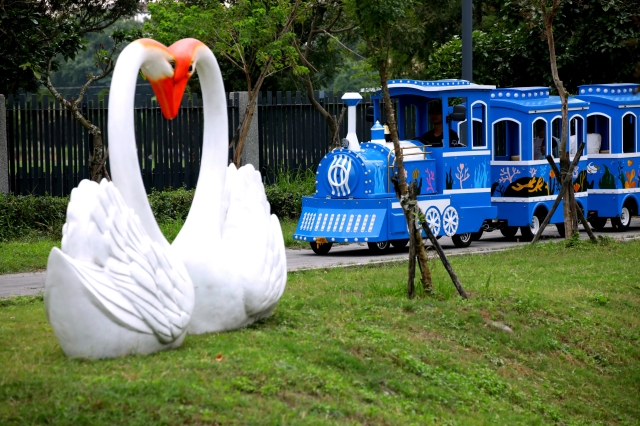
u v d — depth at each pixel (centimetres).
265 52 1853
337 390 726
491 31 2631
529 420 817
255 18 1805
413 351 873
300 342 829
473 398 819
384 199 1527
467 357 915
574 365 988
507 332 1008
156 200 1856
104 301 705
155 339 741
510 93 1808
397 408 738
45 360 729
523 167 1750
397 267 1352
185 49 833
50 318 713
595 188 1939
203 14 1805
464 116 1552
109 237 714
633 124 1962
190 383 667
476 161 1673
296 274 1268
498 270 1323
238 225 886
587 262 1423
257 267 861
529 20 1875
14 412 607
